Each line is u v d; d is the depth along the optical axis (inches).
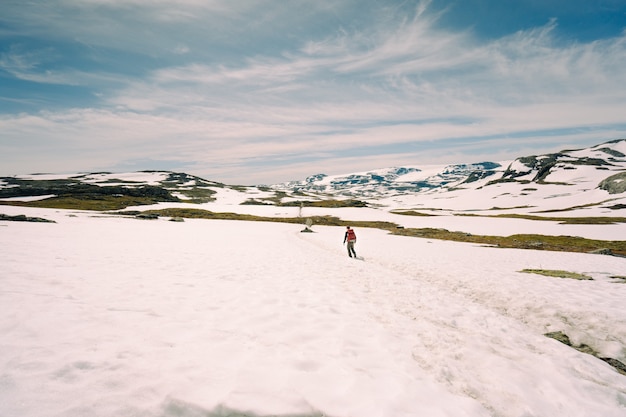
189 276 516.1
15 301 302.7
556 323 421.1
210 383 192.2
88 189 5925.2
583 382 250.1
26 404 155.8
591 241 2052.2
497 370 253.0
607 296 521.3
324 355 247.3
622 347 352.8
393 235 2485.2
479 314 418.0
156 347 235.0
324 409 179.5
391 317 364.2
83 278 434.0
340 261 873.5
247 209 5157.5
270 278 544.7
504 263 951.6
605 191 6653.5
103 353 217.0
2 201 4842.5
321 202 6761.8
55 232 1161.4
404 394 200.7
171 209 4621.1
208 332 275.6
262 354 239.8
